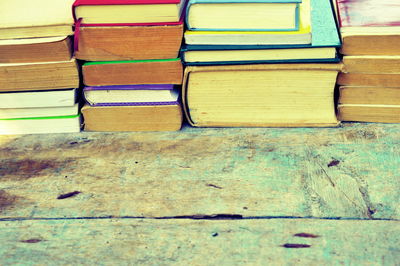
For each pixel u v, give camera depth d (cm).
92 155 115
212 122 119
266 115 118
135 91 116
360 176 108
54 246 101
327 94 115
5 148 117
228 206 104
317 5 120
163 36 112
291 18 110
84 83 116
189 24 113
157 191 108
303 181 107
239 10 111
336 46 111
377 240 99
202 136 117
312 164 110
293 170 109
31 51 114
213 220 103
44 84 116
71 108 119
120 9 112
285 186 107
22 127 120
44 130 120
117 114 118
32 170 113
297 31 111
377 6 117
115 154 115
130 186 109
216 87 116
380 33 111
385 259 97
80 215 105
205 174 110
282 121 117
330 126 117
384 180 107
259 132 117
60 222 104
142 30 112
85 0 112
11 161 114
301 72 114
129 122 119
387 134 114
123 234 102
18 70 115
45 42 113
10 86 117
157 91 116
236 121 118
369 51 112
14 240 102
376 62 112
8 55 114
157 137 117
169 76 115
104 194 108
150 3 111
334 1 120
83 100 121
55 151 116
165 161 112
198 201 106
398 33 110
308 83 114
